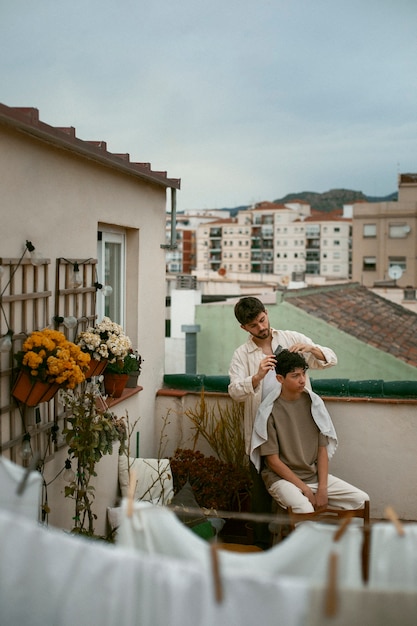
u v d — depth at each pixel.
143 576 1.98
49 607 2.03
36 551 2.03
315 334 16.50
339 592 1.99
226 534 5.01
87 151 4.48
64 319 4.37
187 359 17.52
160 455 6.42
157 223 6.56
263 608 1.91
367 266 57.12
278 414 4.69
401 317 20.22
